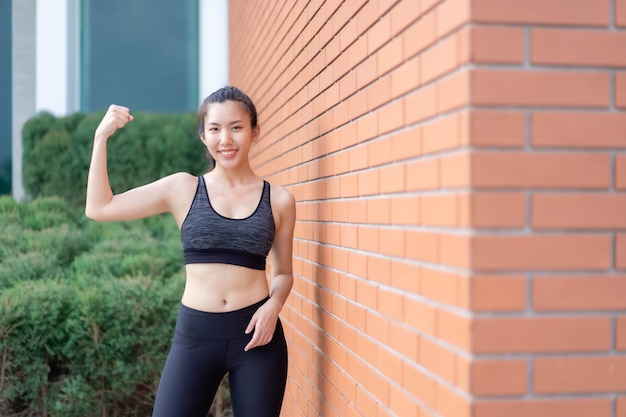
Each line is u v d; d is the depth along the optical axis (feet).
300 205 11.43
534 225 4.89
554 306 4.90
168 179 8.64
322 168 9.66
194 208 8.46
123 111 8.50
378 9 6.88
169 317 15.76
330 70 9.10
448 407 5.14
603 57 4.99
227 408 16.88
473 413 4.79
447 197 5.19
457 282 5.01
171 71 34.94
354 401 7.85
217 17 34.35
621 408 4.91
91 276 17.80
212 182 8.66
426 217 5.61
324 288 9.56
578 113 4.95
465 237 4.88
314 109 10.19
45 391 15.47
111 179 31.24
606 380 4.91
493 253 4.84
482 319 4.83
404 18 6.11
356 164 7.80
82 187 31.78
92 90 34.35
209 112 8.48
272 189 8.84
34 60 34.50
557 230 4.92
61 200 27.99
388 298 6.61
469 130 4.85
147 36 34.86
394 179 6.42
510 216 4.86
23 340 15.01
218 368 8.47
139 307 15.51
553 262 4.90
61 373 15.90
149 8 34.91
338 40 8.63
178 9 35.09
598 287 4.93
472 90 4.85
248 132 8.56
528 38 4.92
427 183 5.60
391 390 6.48
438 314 5.35
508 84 4.89
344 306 8.37
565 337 4.90
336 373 8.75
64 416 15.29
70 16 34.09
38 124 32.12
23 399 15.56
